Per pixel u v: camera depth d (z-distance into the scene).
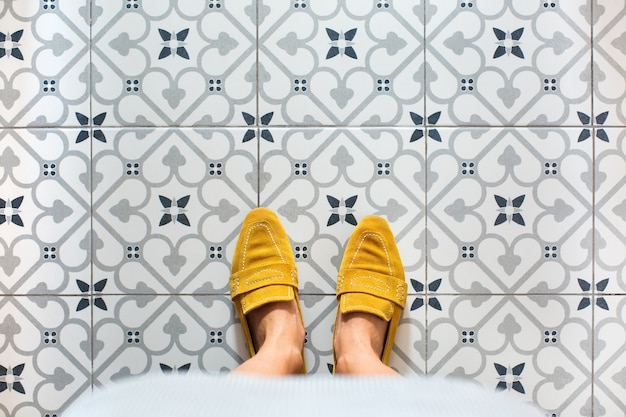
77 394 0.90
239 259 0.89
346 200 0.90
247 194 0.90
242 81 0.90
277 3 0.90
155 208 0.90
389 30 0.90
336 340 0.88
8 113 0.89
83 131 0.90
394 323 0.89
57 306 0.90
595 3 0.90
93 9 0.89
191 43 0.90
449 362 0.90
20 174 0.90
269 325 0.87
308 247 0.90
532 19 0.90
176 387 0.55
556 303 0.90
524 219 0.91
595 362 0.90
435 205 0.91
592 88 0.90
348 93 0.90
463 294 0.91
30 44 0.89
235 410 0.49
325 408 0.50
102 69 0.90
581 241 0.90
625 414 0.90
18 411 0.90
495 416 0.50
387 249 0.89
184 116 0.90
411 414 0.49
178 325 0.90
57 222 0.90
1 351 0.90
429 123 0.90
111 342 0.90
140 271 0.90
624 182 0.90
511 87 0.90
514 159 0.90
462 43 0.90
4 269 0.90
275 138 0.90
